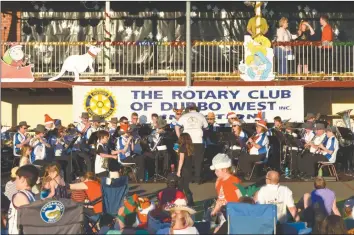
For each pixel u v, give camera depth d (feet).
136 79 74.43
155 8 78.33
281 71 72.43
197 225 36.45
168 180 43.37
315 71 73.36
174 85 71.46
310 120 66.54
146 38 78.28
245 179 61.41
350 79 72.49
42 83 71.10
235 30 78.33
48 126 64.59
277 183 39.40
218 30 78.38
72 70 71.31
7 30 77.15
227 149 63.31
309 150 62.44
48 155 60.13
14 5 77.46
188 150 51.16
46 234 33.76
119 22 78.38
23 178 35.29
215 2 78.33
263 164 63.36
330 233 34.27
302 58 74.18
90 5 78.23
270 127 70.44
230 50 75.00
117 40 78.33
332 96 77.36
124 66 75.87
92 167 61.52
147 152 62.39
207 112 70.79
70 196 44.86
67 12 78.13
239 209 33.68
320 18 76.13
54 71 75.66
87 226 39.24
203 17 78.33
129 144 61.52
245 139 62.80
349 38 78.48
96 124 64.90
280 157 63.36
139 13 78.38
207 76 72.90
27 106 77.92
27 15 77.77
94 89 70.69
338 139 65.87
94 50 71.82
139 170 61.67
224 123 70.69
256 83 71.26
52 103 78.02
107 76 72.59
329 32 73.05
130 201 38.73
